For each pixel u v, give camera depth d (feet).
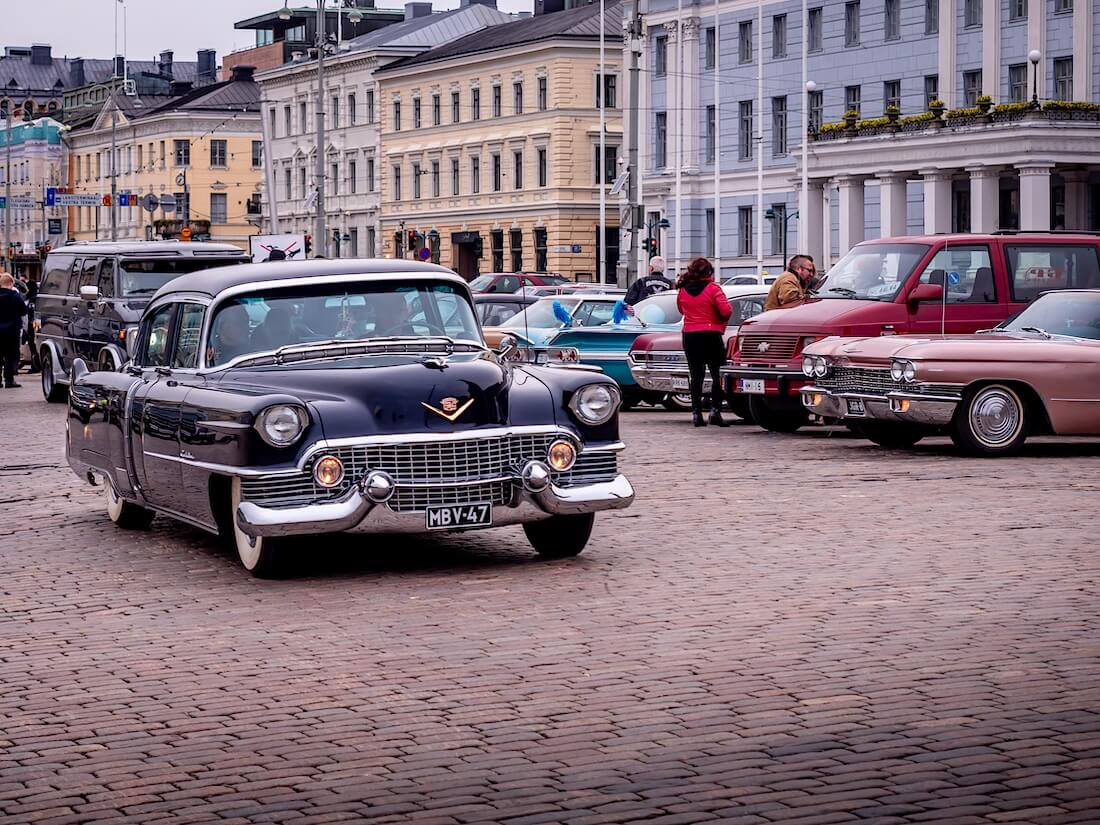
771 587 32.48
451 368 34.55
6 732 22.88
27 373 123.95
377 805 19.44
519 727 22.61
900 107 216.13
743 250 243.81
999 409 55.52
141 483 39.04
